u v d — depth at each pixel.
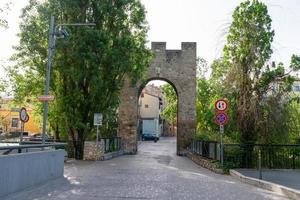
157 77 38.84
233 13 21.08
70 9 24.27
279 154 19.47
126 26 26.64
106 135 31.41
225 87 21.11
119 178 14.12
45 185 11.80
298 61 20.17
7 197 9.26
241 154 19.17
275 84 20.48
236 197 10.34
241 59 20.52
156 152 39.34
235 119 20.72
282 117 20.30
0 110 55.28
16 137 42.78
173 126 109.81
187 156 33.03
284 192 11.18
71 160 23.80
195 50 39.12
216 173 18.23
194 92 38.62
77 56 23.25
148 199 9.53
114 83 25.58
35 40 25.22
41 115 30.30
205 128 35.78
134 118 37.72
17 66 29.12
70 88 25.19
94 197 9.61
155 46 39.06
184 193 10.70
